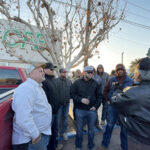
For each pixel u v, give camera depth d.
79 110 2.49
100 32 3.54
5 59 7.68
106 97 2.76
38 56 8.50
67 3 3.53
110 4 3.39
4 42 3.71
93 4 3.37
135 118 1.16
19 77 2.87
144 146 1.13
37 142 1.34
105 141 2.67
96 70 4.00
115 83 2.58
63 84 2.94
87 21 3.46
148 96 1.09
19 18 3.32
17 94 1.26
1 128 1.09
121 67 2.54
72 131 3.32
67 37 3.88
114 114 2.58
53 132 2.36
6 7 3.12
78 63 4.26
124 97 1.25
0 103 1.23
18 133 1.32
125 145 2.46
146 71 1.15
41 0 3.13
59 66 3.76
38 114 1.46
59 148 2.62
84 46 3.68
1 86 2.54
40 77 1.53
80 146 2.49
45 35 3.56
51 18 3.36
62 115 3.07
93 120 2.47
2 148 1.11
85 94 2.46
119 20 3.60
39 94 1.48
